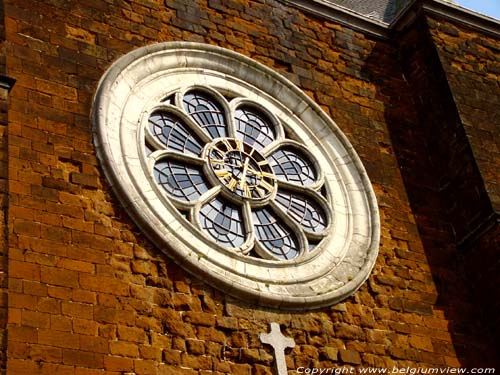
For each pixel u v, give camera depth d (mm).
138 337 13062
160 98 16141
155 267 13852
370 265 15836
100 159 14438
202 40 17469
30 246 13047
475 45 19969
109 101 15266
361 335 14984
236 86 17234
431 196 17750
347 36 19500
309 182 16719
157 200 14703
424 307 15953
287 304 14477
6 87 13719
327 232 16000
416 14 19906
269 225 15789
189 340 13461
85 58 15727
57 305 12703
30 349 12133
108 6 16750
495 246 16562
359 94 18641
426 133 18703
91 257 13414
